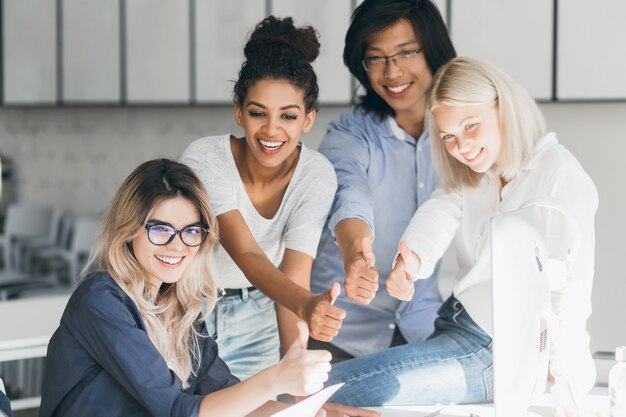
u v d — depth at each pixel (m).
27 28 8.59
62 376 2.59
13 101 8.74
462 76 2.79
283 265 3.30
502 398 2.32
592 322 5.43
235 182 3.26
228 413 2.40
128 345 2.50
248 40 3.16
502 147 2.85
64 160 9.20
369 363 3.03
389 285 3.03
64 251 8.55
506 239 2.32
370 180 3.81
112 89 8.12
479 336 2.99
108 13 8.09
